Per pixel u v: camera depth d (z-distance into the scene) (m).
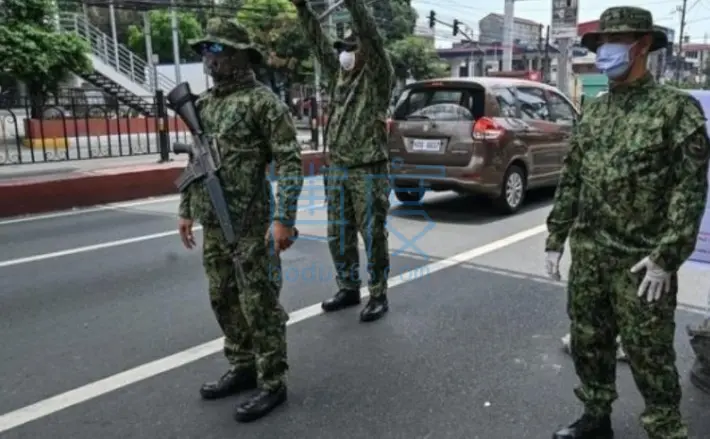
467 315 4.27
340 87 4.08
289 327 4.08
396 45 29.91
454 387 3.24
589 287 2.45
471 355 3.62
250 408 2.92
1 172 9.23
